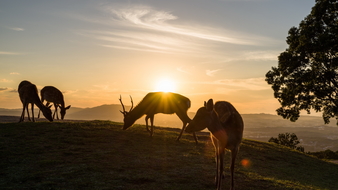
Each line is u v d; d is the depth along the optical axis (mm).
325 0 25609
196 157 11141
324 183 11609
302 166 14523
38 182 7180
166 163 9688
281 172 11992
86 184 7152
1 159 8867
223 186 8023
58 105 19844
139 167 8930
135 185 7363
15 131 12289
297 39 27625
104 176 7836
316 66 26766
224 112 7043
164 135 14625
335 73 26047
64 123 14711
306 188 9273
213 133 6355
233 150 6844
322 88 26844
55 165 8586
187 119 13500
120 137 12781
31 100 15664
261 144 18406
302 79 26828
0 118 20109
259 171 11094
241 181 8750
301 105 28156
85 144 11211
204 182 8102
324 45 24281
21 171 7938
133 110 13133
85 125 14602
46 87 19344
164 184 7617
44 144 10750
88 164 8789
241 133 6930
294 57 27531
